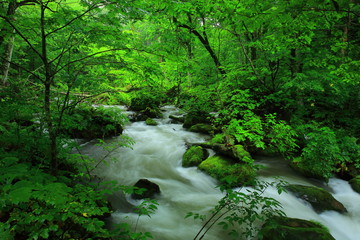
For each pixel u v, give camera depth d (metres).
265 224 3.69
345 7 4.20
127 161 6.66
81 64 3.55
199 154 6.85
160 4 3.64
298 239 3.22
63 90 4.26
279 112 7.97
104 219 3.80
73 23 2.96
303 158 6.54
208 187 5.50
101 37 3.25
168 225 3.88
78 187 2.52
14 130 3.54
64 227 2.36
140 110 13.20
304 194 4.83
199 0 4.09
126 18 3.27
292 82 6.48
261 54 8.66
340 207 4.67
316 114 8.55
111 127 6.20
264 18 3.16
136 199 4.63
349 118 8.12
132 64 3.71
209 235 3.62
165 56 3.79
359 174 5.91
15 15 3.29
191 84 11.73
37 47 3.68
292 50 7.61
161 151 7.70
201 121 10.73
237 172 5.63
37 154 3.61
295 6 2.94
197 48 11.73
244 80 8.66
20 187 1.65
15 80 3.71
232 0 4.03
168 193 5.09
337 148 5.86
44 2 2.74
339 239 3.87
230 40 10.02
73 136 7.68
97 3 2.86
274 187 5.32
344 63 5.81
